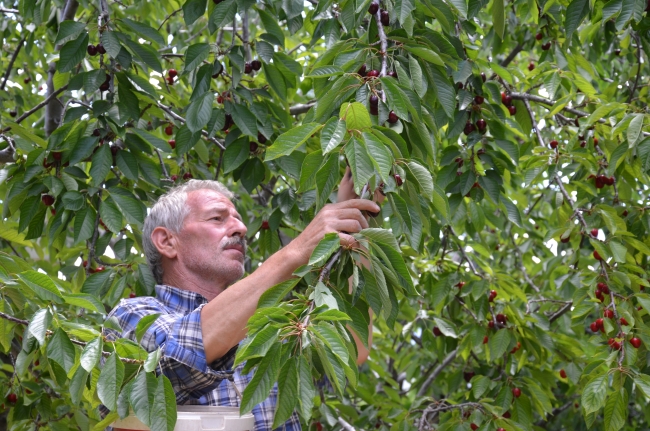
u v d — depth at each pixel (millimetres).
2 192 3791
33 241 4328
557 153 3467
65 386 3531
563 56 3916
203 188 2697
